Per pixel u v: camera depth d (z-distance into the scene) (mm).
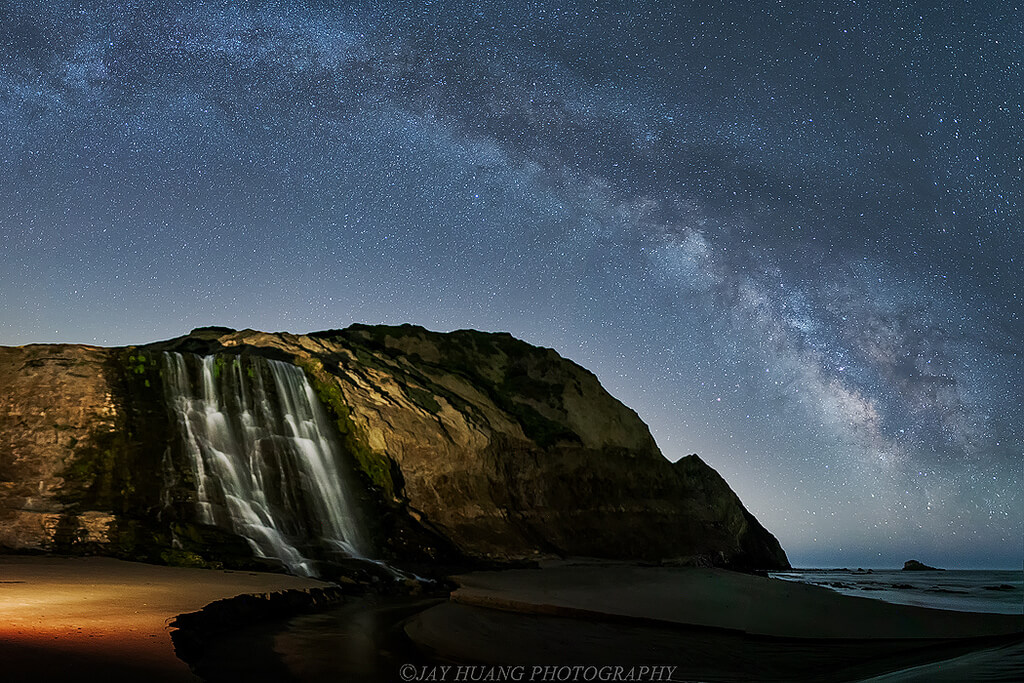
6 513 19500
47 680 7086
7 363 22828
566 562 29828
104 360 24391
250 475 24375
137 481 21750
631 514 37219
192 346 30422
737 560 40969
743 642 14523
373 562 23250
